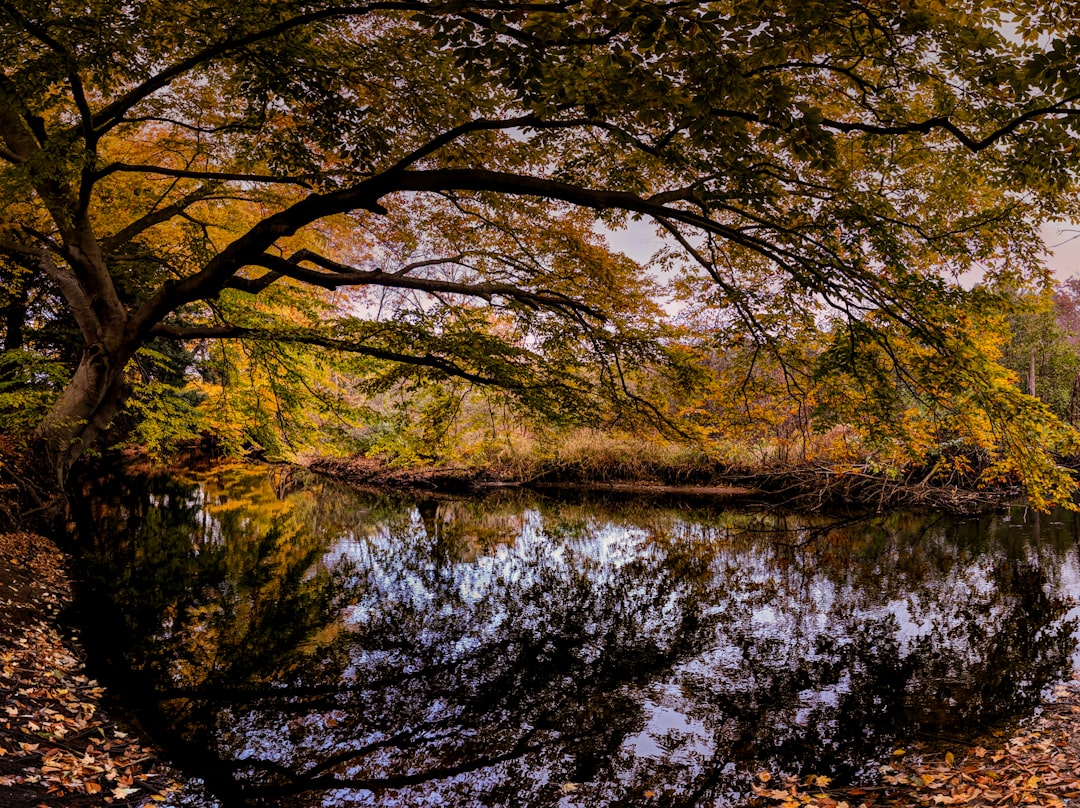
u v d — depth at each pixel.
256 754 4.71
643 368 10.07
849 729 5.02
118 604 8.07
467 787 4.32
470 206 10.16
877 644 6.87
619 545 12.66
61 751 4.15
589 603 8.69
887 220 5.75
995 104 5.08
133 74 6.30
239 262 7.36
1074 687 5.56
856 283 5.52
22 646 5.80
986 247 6.50
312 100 6.71
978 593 8.70
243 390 13.59
